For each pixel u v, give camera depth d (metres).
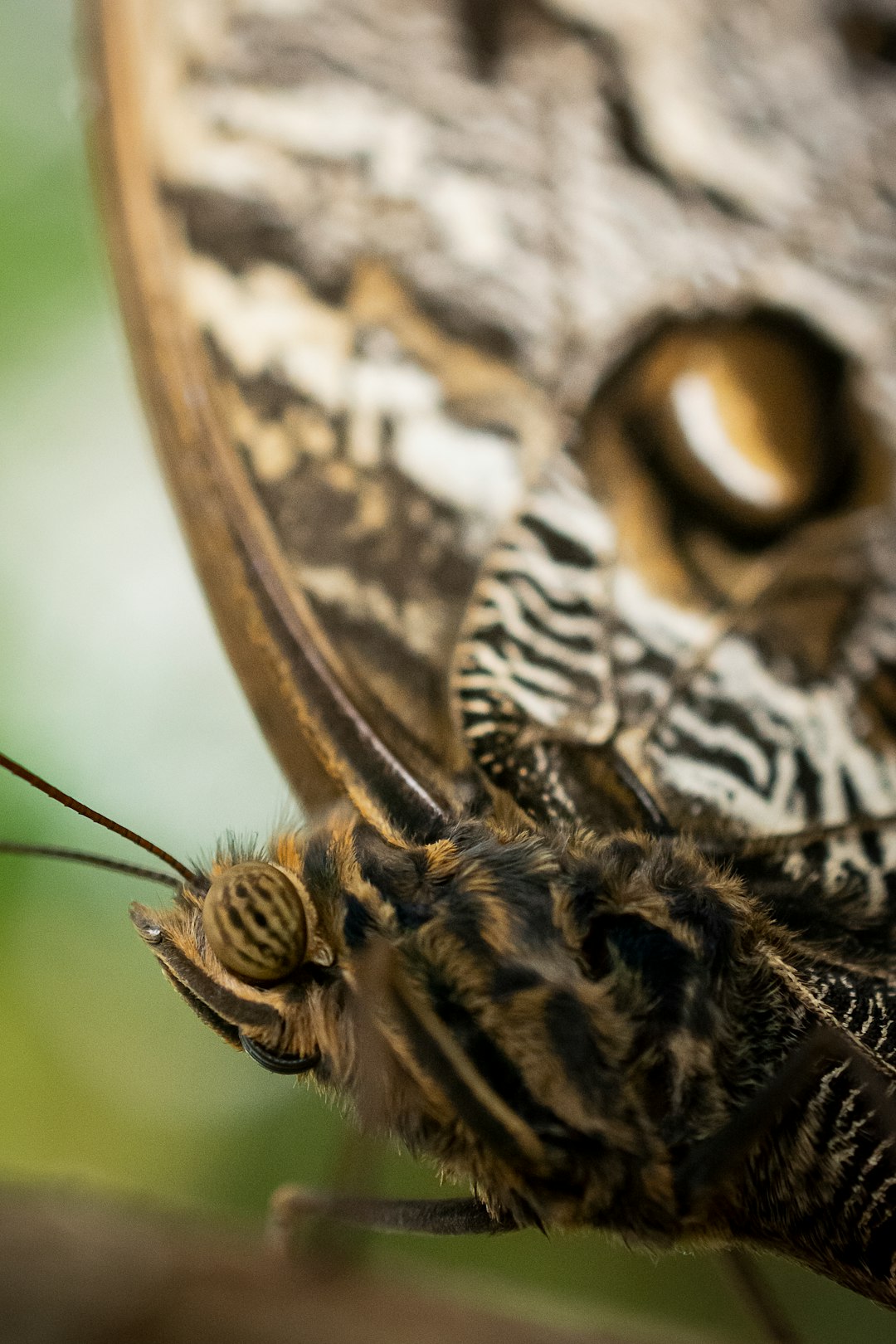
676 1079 0.13
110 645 0.18
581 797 0.14
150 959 0.17
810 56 0.15
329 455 0.14
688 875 0.14
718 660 0.14
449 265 0.15
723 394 0.15
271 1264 0.12
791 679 0.14
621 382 0.15
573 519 0.14
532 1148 0.13
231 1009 0.13
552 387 0.15
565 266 0.15
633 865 0.13
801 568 0.14
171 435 0.14
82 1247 0.12
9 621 0.18
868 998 0.14
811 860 0.14
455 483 0.14
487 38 0.15
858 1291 0.14
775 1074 0.13
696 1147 0.13
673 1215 0.13
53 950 0.17
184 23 0.15
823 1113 0.13
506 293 0.15
